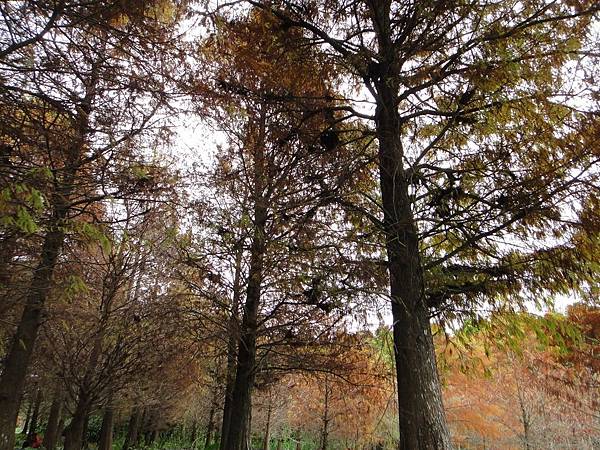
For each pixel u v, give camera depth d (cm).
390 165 561
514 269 537
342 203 592
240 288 763
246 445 721
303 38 597
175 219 723
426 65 540
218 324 755
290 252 595
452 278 575
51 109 440
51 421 1642
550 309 552
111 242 416
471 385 1565
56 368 903
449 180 559
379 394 827
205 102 563
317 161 616
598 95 492
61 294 510
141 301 871
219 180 709
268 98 625
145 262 831
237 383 760
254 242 657
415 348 478
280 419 2130
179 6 498
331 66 615
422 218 530
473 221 521
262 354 786
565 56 498
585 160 479
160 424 2719
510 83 507
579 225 488
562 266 504
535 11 500
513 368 1551
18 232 425
